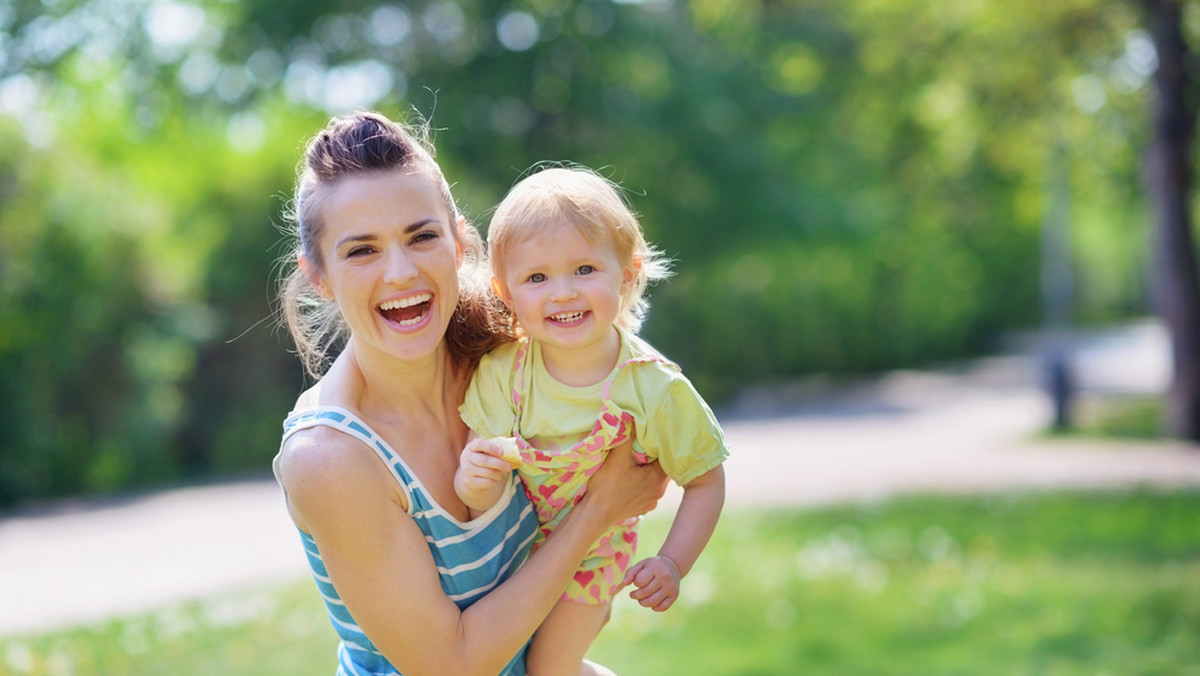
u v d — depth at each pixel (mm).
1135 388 22188
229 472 14859
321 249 2016
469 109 20031
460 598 2045
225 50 19500
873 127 19016
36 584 7715
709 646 5852
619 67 21422
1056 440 14375
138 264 14023
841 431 16547
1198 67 13766
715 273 24453
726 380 26031
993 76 15164
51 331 12859
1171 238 13836
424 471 2068
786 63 22672
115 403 13625
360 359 2092
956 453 13539
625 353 2271
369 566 1947
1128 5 13898
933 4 14930
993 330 41406
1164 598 6547
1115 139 17094
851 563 7621
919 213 27688
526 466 2180
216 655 5723
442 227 2039
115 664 5578
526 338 2326
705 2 18688
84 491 13141
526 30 20719
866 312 30500
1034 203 25609
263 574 7781
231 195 15781
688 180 22219
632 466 2219
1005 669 5457
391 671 2088
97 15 18516
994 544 8148
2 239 12648
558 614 2324
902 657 5668
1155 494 9922
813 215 22984
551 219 2209
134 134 19469
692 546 2232
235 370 15398
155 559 8438
